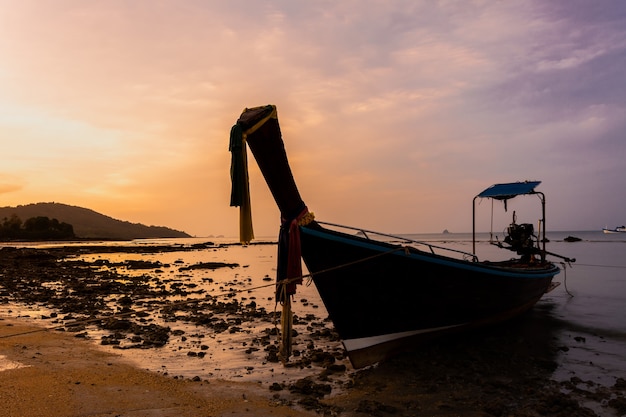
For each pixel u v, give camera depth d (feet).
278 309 59.77
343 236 30.63
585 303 62.80
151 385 28.09
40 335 41.11
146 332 44.42
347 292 31.96
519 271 43.73
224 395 26.91
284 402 25.95
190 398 26.13
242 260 181.37
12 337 39.42
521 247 56.54
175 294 73.87
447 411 25.27
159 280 97.76
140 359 34.68
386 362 34.24
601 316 53.01
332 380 30.45
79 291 74.23
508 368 33.06
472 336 42.42
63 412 22.86
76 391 25.94
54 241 476.54
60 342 38.70
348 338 32.73
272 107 28.22
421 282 34.32
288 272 29.17
